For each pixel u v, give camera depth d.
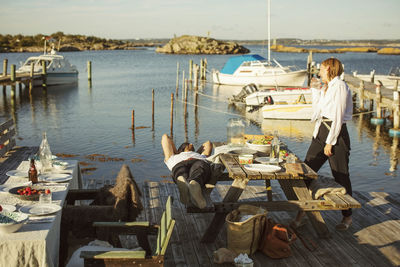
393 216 5.48
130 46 175.00
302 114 19.30
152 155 12.59
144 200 6.09
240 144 5.36
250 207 4.34
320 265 4.07
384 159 12.51
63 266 3.70
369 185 10.06
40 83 32.84
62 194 3.78
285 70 34.31
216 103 25.31
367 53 122.44
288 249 4.21
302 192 4.59
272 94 21.56
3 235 2.91
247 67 34.06
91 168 11.09
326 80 4.67
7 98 26.91
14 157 7.02
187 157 4.94
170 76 43.72
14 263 2.84
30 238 2.87
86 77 42.19
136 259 3.06
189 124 18.27
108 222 3.56
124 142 14.34
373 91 21.05
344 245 4.55
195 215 5.47
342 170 4.78
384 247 4.50
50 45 35.16
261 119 19.94
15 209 3.33
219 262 4.05
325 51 127.75
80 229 3.76
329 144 4.66
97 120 18.70
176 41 118.81
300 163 4.70
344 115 4.65
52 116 19.86
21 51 119.19
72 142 14.31
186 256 4.25
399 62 68.94
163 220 3.39
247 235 4.13
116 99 26.14
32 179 4.07
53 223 3.15
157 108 22.58
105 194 4.21
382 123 18.75
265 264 4.06
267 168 4.35
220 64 64.62
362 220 5.32
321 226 4.67
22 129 16.70
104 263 3.05
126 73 47.81
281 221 5.25
